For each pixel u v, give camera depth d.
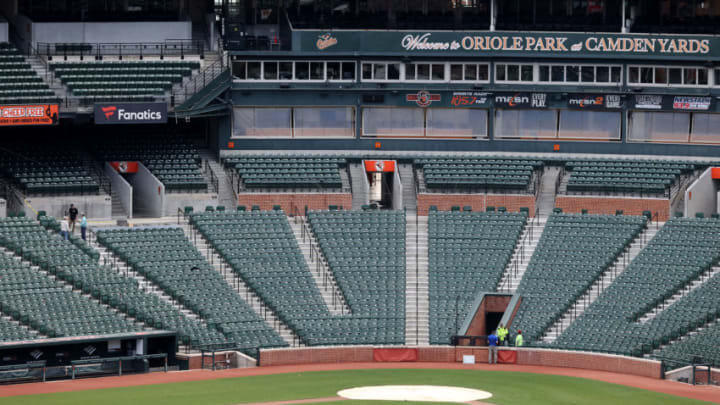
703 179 105.00
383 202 112.38
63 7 116.06
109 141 107.31
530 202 105.50
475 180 106.56
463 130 111.94
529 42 109.88
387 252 97.69
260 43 113.31
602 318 88.38
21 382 74.12
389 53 109.75
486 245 98.44
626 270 93.44
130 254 92.00
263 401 68.12
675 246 95.38
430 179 106.38
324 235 99.06
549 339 87.81
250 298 91.06
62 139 107.12
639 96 110.31
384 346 85.44
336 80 110.25
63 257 88.56
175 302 88.31
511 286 93.81
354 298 92.06
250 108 109.88
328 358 84.38
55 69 107.75
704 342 81.75
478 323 90.12
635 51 109.75
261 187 104.94
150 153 106.62
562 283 93.06
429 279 94.38
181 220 100.94
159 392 70.56
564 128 111.94
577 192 105.88
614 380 77.38
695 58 109.44
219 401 67.75
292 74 109.75
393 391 72.31
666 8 118.06
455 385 74.88
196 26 119.31
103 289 85.94
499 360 85.00
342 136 111.06
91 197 99.62
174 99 107.00
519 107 110.69
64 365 77.38
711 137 111.06
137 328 82.44
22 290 83.62
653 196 104.75
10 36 114.31
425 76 111.00
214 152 111.19
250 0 117.75
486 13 117.69
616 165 108.62
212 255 95.06
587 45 109.94
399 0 117.31
